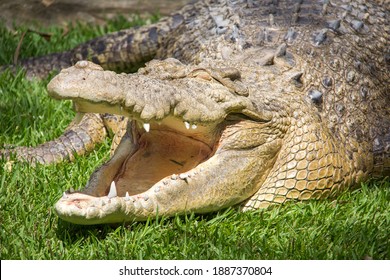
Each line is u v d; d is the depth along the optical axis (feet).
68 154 44.52
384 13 50.60
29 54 59.21
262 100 37.91
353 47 45.68
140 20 64.64
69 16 65.67
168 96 33.55
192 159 37.37
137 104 32.58
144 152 37.37
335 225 36.81
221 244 34.96
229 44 44.88
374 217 37.55
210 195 35.96
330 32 46.03
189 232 35.47
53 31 62.90
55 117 48.19
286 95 39.83
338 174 39.88
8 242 34.58
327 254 34.63
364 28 47.75
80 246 35.12
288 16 47.44
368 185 42.45
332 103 41.91
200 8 52.47
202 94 35.22
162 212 35.04
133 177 36.63
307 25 46.47
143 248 34.65
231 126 36.70
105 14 66.39
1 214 36.68
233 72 36.58
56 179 40.37
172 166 37.24
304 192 38.91
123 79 32.76
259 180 37.81
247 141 36.88
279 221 37.09
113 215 33.58
